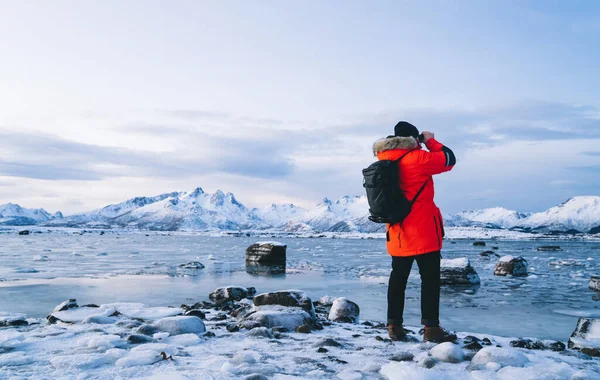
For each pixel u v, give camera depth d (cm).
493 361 313
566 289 1180
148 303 859
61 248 3600
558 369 301
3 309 770
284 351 373
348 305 696
